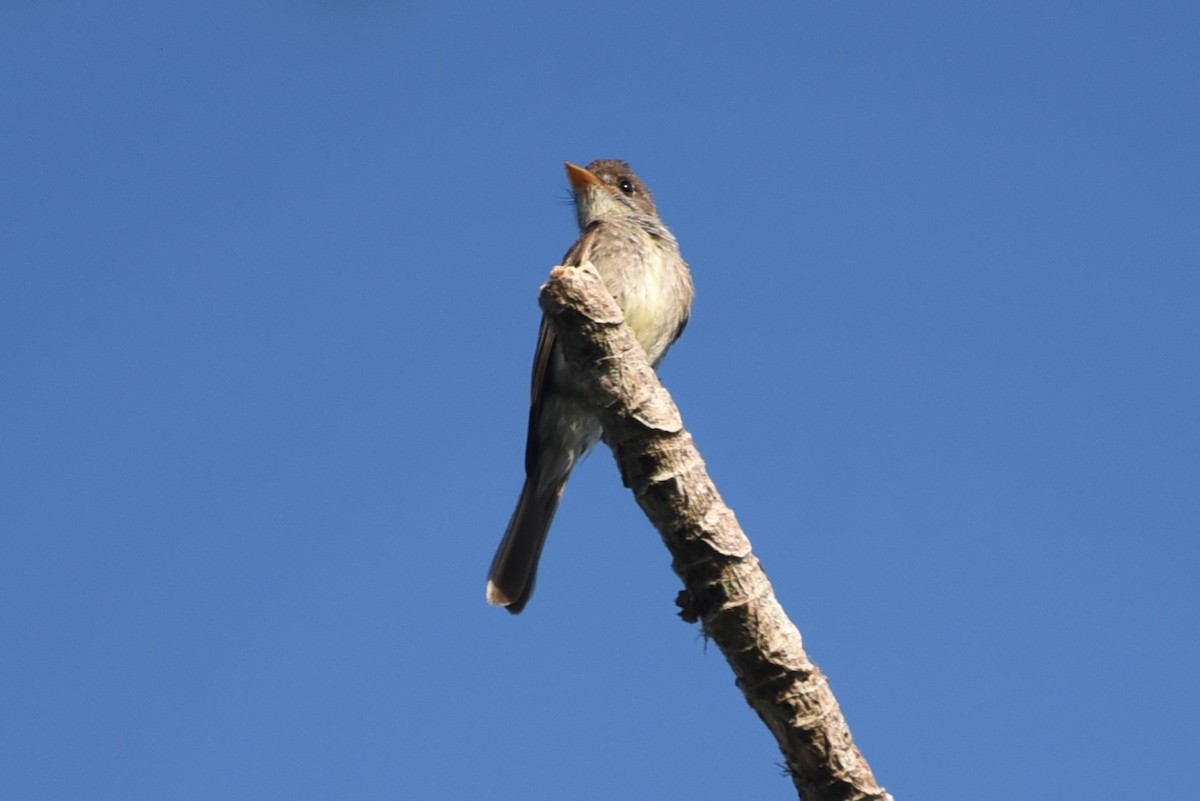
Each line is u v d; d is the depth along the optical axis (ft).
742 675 26.89
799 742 26.50
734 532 27.02
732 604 26.63
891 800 26.48
